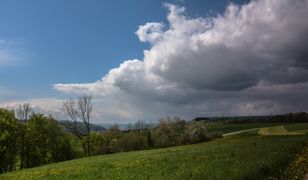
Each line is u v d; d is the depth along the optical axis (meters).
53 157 85.50
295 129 105.19
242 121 168.00
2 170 71.19
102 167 28.64
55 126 85.25
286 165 21.09
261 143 39.06
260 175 16.59
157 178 17.23
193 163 23.19
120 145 89.19
